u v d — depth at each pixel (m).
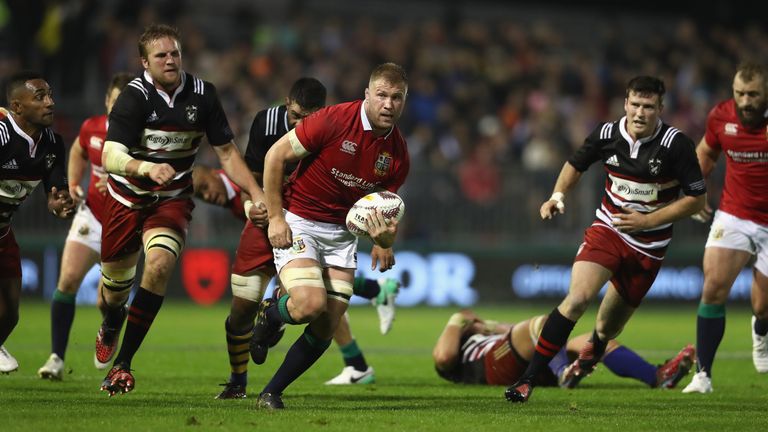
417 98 80.81
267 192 23.27
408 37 86.94
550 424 21.97
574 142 79.31
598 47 103.19
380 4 101.75
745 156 29.88
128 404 24.11
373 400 26.66
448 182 69.31
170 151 25.58
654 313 67.62
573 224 69.75
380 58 83.06
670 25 109.19
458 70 84.88
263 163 27.23
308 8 99.06
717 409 25.36
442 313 63.84
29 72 25.77
